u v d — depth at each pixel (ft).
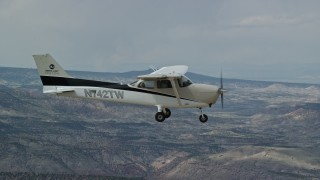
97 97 341.62
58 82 347.15
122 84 339.77
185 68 356.79
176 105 330.13
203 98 329.31
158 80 331.57
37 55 347.15
